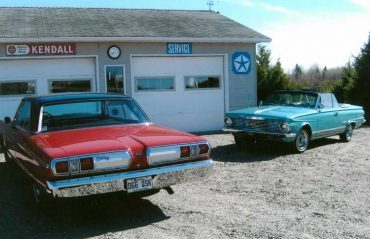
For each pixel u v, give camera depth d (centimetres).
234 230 453
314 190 618
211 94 1444
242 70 1477
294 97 1055
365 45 2041
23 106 641
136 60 1336
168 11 1745
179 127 1405
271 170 766
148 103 1359
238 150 996
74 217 509
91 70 1290
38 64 1234
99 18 1487
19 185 670
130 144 473
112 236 443
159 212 523
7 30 1234
